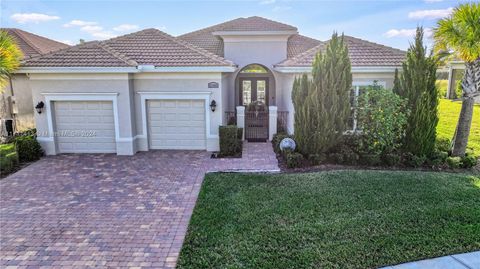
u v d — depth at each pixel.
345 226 8.09
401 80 13.86
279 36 21.38
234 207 9.40
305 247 7.23
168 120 16.22
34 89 15.19
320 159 13.41
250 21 22.38
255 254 7.02
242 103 25.30
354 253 6.97
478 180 11.39
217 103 15.77
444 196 9.90
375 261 6.72
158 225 8.73
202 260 6.89
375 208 9.11
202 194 10.48
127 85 15.08
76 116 15.65
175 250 7.51
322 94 13.16
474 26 12.26
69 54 15.28
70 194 10.93
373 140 13.58
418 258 6.83
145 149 16.27
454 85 35.66
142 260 7.14
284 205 9.43
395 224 8.16
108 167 13.77
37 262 7.14
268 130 18.03
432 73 13.34
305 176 11.89
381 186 10.75
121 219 9.09
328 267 6.54
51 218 9.22
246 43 21.66
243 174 12.44
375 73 15.78
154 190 11.20
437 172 12.62
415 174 12.03
